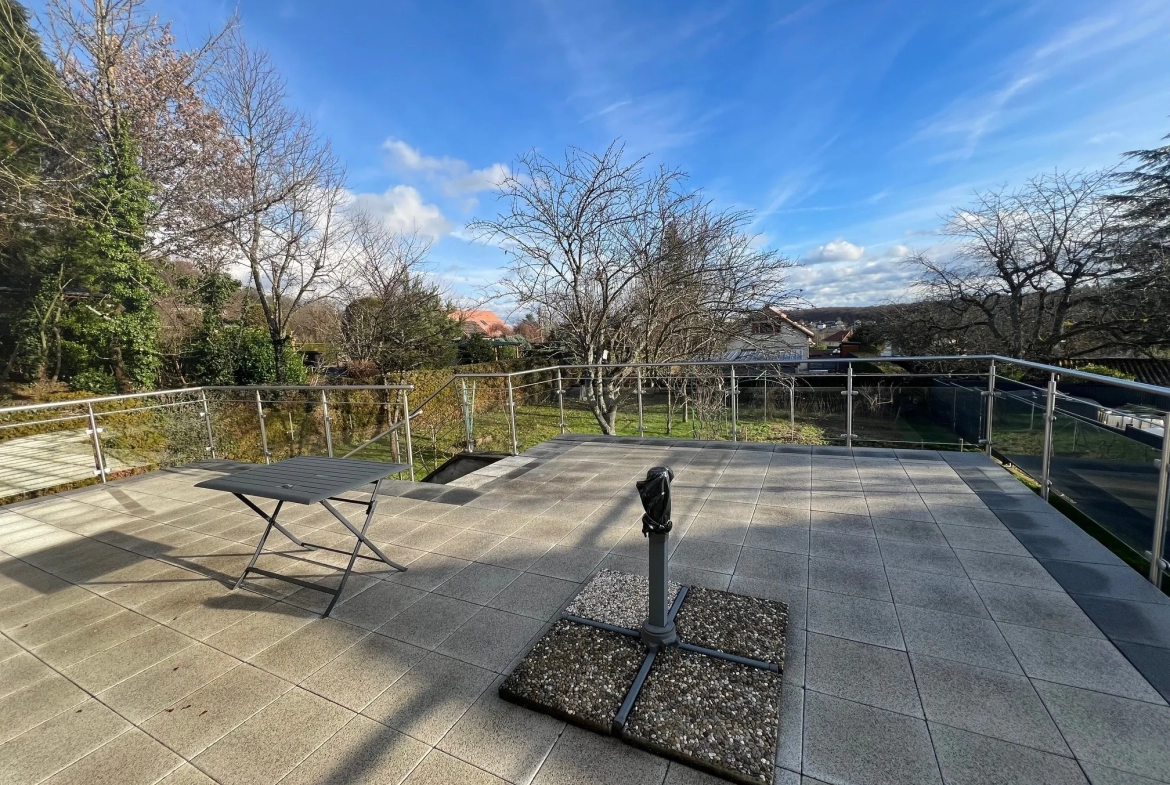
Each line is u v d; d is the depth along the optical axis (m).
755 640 1.71
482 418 8.78
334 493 2.03
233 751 1.38
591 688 1.51
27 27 8.82
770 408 6.25
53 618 2.15
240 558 2.69
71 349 9.36
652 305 8.68
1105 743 1.28
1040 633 1.75
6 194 8.25
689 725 1.35
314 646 1.86
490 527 2.94
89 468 5.58
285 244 12.01
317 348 16.42
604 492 3.49
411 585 2.29
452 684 1.62
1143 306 12.59
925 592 2.04
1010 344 14.01
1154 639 1.69
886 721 1.38
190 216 10.66
